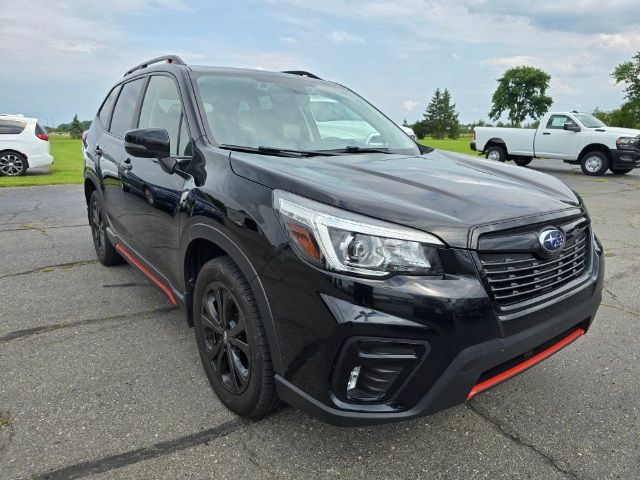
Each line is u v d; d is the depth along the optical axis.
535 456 2.30
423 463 2.24
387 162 2.84
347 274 1.88
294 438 2.38
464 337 1.90
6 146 13.43
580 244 2.50
